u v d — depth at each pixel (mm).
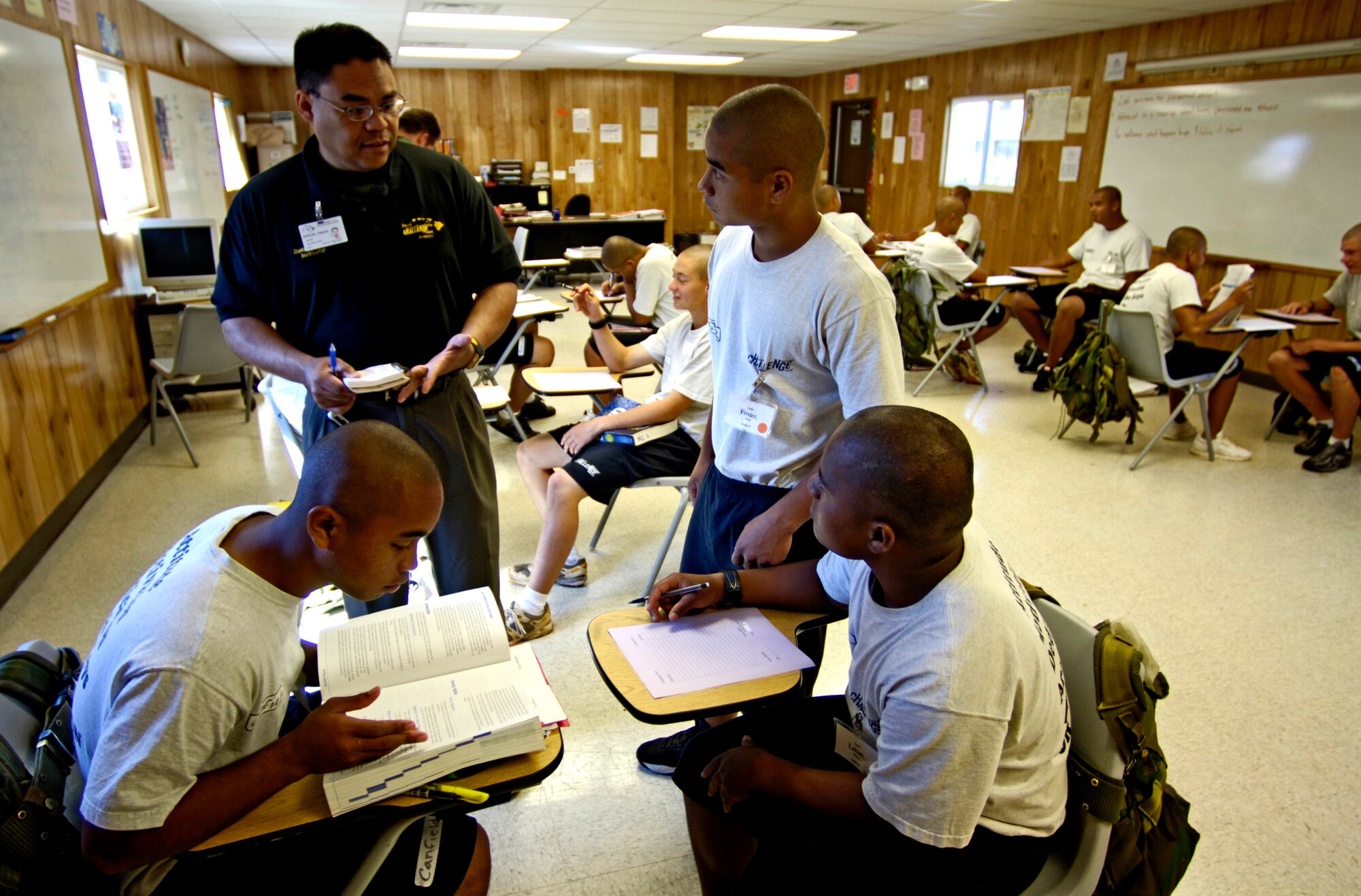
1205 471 4109
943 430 1040
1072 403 4348
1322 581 3000
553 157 10016
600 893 1683
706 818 1423
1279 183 5293
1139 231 5383
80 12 4023
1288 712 2273
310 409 1831
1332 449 4094
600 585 2924
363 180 1650
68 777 1068
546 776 1069
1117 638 1168
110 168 4469
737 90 10945
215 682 950
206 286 4816
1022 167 7508
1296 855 1791
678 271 2512
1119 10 5633
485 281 1924
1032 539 3334
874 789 1070
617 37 7125
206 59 7184
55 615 2693
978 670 1014
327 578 1053
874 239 6375
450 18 6074
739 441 1649
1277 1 5207
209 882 1110
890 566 1083
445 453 1812
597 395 3492
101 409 3916
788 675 1259
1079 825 1160
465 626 1260
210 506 3547
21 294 3064
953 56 8219
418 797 1018
